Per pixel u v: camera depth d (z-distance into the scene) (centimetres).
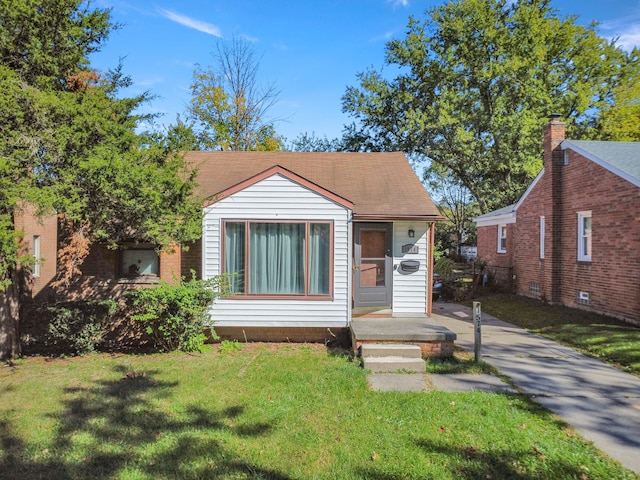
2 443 427
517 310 1275
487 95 2517
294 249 852
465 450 397
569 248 1262
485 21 2448
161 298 792
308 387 582
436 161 2652
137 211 707
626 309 1002
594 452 393
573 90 2461
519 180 2416
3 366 725
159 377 642
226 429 450
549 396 548
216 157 1248
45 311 828
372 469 366
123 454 398
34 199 599
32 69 716
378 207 906
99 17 758
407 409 496
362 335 742
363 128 2897
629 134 2434
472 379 625
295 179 849
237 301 845
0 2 641
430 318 910
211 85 2389
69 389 591
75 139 653
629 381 613
